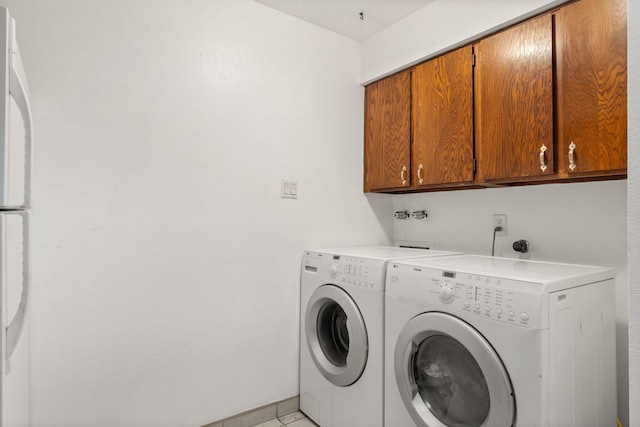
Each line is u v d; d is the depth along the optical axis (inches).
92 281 61.4
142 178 66.2
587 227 66.5
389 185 91.0
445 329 52.2
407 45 85.1
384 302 64.2
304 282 84.4
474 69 72.7
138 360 65.6
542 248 72.6
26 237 34.4
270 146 82.0
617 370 61.7
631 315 24.7
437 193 93.3
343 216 94.5
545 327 43.5
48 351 57.5
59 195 58.6
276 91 83.0
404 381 58.2
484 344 47.8
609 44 54.1
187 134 71.0
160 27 68.2
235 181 76.9
